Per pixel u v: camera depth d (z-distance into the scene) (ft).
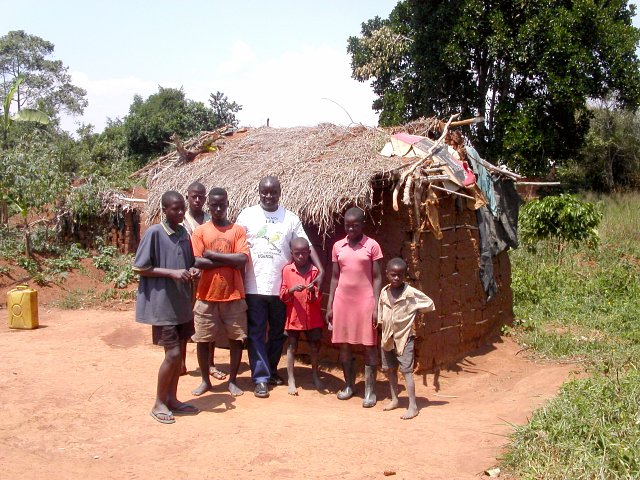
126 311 37.06
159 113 92.63
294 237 21.72
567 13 55.26
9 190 44.39
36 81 132.98
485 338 28.48
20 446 16.29
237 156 28.30
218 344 22.68
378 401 21.16
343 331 20.72
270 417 18.44
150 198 29.09
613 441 14.16
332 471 14.62
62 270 43.52
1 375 22.25
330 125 28.32
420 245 23.21
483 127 62.44
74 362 24.36
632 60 59.36
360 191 21.81
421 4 61.67
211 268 19.80
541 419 15.79
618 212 63.67
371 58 69.56
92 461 15.38
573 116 61.87
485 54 60.95
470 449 15.85
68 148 67.92
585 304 34.96
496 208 28.96
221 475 14.49
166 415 18.04
